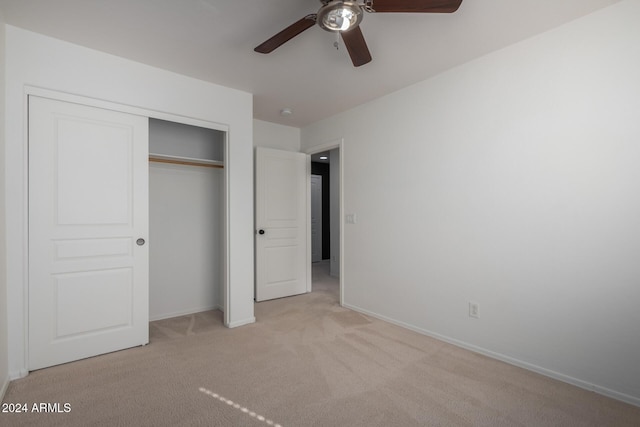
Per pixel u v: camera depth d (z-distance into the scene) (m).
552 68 2.13
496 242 2.42
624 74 1.87
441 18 2.00
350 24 1.67
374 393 1.97
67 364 2.31
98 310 2.45
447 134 2.72
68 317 2.33
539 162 2.20
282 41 1.86
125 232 2.57
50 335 2.26
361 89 3.12
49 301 2.25
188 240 3.54
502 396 1.94
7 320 2.07
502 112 2.38
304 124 4.32
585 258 2.01
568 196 2.07
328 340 2.78
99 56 2.41
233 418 1.73
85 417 1.73
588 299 2.00
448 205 2.72
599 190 1.96
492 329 2.45
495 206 2.42
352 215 3.63
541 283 2.20
